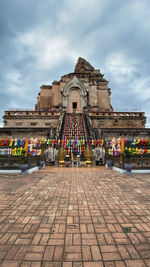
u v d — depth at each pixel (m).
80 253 2.13
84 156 11.84
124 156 8.53
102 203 3.95
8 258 2.02
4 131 19.50
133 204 3.88
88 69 35.41
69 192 4.85
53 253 2.12
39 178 6.93
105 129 19.08
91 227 2.80
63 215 3.27
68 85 27.78
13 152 8.41
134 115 22.61
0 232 2.62
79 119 21.08
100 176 7.38
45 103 33.19
